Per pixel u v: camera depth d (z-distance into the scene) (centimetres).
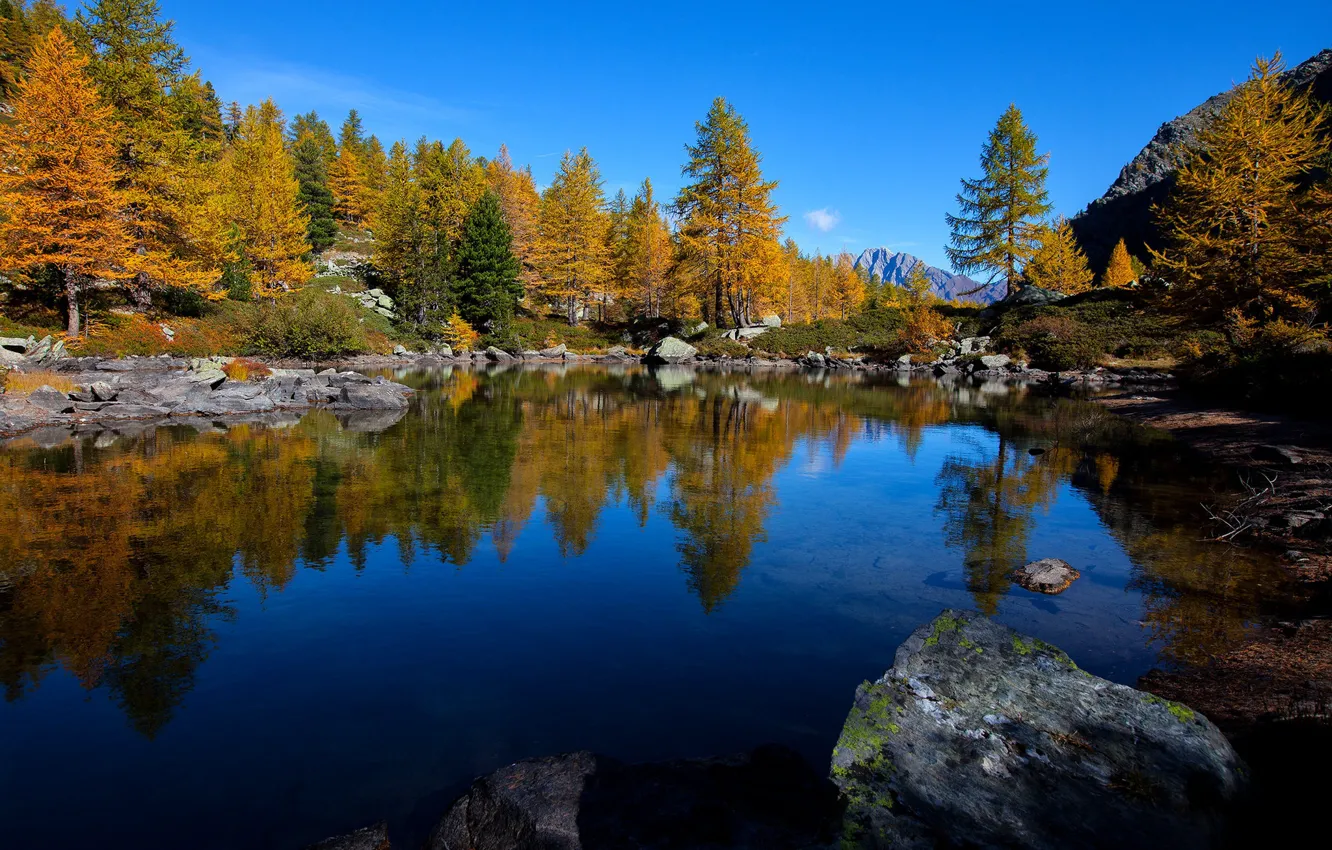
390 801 330
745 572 663
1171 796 299
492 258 4659
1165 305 2383
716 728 392
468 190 5238
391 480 1030
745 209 4491
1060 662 393
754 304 6012
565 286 5450
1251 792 307
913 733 344
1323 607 568
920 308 4497
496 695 429
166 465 1119
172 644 498
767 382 3022
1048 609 573
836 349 4506
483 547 732
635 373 3534
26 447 1261
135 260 2673
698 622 544
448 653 488
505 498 936
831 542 762
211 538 748
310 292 3966
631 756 363
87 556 686
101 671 458
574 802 310
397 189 5006
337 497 927
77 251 2516
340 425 1605
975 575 657
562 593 605
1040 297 4281
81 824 312
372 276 5228
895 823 284
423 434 1478
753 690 436
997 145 4328
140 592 597
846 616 557
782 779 330
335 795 334
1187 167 2627
